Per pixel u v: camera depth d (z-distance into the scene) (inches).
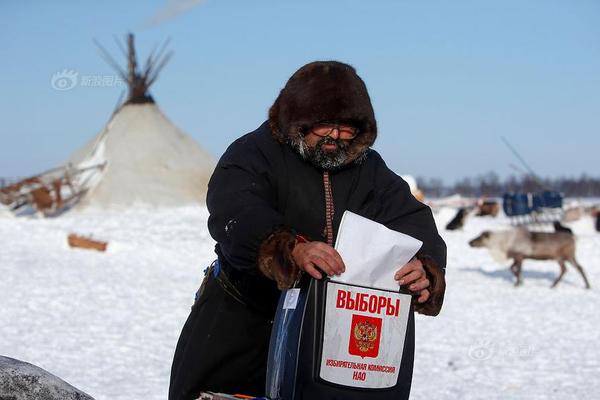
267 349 159.0
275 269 133.3
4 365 126.2
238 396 149.4
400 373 137.3
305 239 136.1
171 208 1700.3
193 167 1827.0
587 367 403.9
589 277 893.8
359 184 152.4
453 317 574.6
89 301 567.5
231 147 153.4
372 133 148.9
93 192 1690.5
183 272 796.6
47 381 126.4
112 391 314.3
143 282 689.0
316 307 132.1
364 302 133.7
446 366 398.0
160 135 1849.2
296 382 132.5
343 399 133.0
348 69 149.4
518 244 801.6
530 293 751.1
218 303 158.9
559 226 825.5
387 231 135.3
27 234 1042.1
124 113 1878.7
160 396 307.6
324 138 147.3
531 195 1475.1
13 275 680.4
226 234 140.2
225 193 144.8
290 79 150.3
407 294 137.3
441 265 147.4
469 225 1494.8
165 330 470.3
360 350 133.8
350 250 133.4
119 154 1784.0
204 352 158.1
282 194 148.9
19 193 1590.8
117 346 414.6
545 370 394.3
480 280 842.2
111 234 1125.1
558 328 537.3
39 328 458.0
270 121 152.4
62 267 761.6
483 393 341.4
